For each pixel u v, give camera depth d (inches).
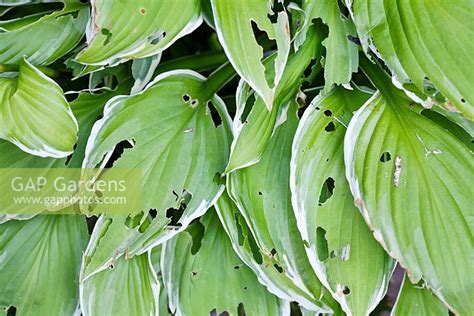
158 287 36.6
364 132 35.4
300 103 37.9
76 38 37.7
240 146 34.5
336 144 35.9
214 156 36.0
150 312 36.2
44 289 36.6
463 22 34.9
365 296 35.2
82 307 35.4
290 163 35.4
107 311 35.8
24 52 36.8
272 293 37.1
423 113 37.1
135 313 36.0
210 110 37.2
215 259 37.6
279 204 35.9
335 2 36.5
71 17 37.3
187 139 36.0
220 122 37.9
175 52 46.3
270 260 36.0
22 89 34.2
